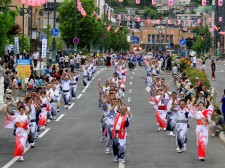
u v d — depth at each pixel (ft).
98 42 341.41
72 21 280.10
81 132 94.38
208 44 533.55
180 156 73.15
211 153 75.77
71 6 280.31
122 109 68.28
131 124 104.22
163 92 96.84
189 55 271.28
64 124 103.76
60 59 224.94
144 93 160.97
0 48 139.13
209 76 225.15
